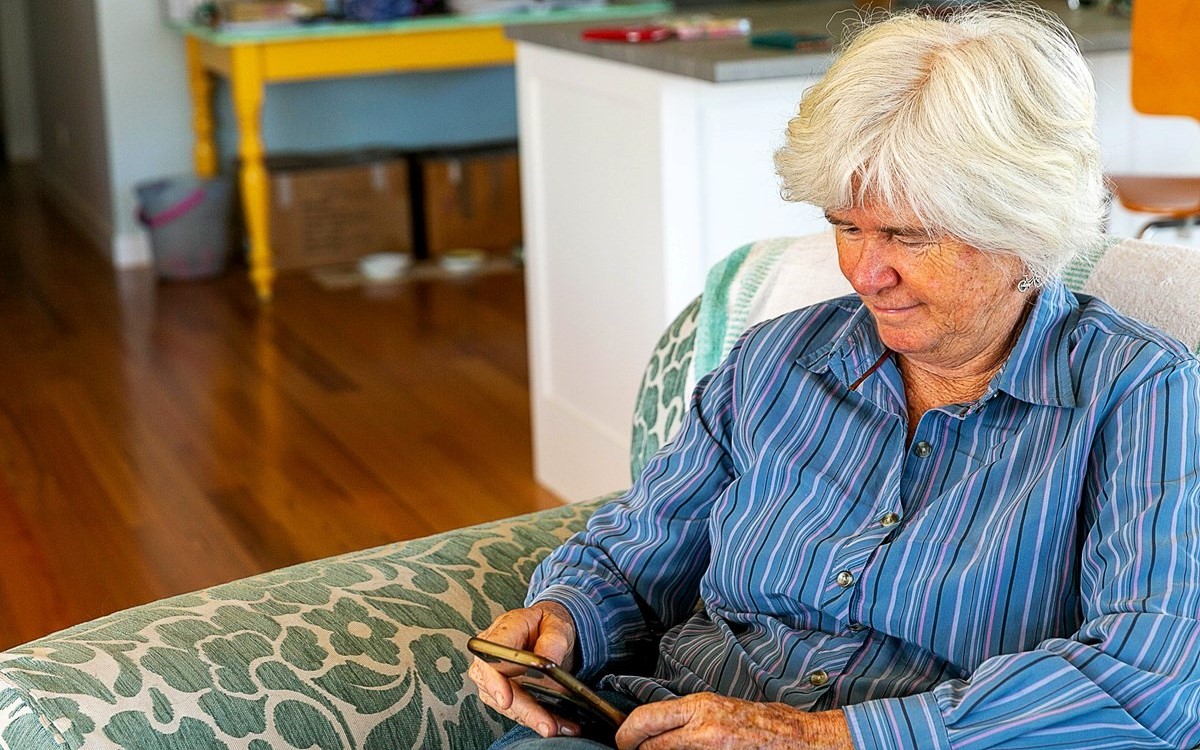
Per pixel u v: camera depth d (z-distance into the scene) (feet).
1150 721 3.34
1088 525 3.69
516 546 4.83
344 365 13.61
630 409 9.26
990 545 3.73
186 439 11.73
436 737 4.24
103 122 17.63
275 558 9.46
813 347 4.28
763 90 8.48
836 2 12.50
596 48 8.84
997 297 3.75
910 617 3.84
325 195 17.16
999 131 3.51
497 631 4.09
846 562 3.95
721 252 8.68
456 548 4.77
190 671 3.94
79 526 10.05
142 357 13.99
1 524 10.11
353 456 11.28
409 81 18.84
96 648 3.95
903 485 3.98
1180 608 3.38
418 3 16.08
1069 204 3.61
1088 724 3.34
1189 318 4.24
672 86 8.26
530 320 10.43
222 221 16.99
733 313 5.24
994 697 3.41
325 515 10.14
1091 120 3.67
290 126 18.44
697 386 4.57
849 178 3.61
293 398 12.70
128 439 11.75
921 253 3.66
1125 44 9.21
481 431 11.78
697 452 4.46
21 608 8.83
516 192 17.98
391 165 17.40
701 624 4.39
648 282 8.78
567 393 10.12
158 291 16.53
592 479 9.89
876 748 3.44
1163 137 10.50
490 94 19.26
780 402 4.25
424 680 4.24
